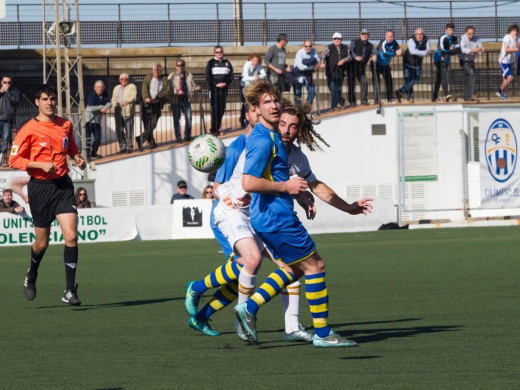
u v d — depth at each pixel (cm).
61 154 2297
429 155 5631
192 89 5994
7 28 7194
